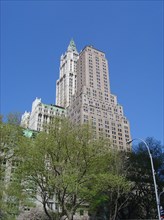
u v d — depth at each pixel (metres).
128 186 43.22
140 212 58.62
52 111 173.25
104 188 36.22
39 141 32.00
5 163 33.91
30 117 178.12
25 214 50.69
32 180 32.66
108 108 160.25
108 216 54.69
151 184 55.66
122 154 55.12
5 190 29.88
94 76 177.25
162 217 28.92
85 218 55.72
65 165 31.75
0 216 29.92
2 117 35.12
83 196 32.84
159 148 58.56
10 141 33.72
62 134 33.16
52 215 35.06
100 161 34.06
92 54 189.12
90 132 34.34
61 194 33.50
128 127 161.75
